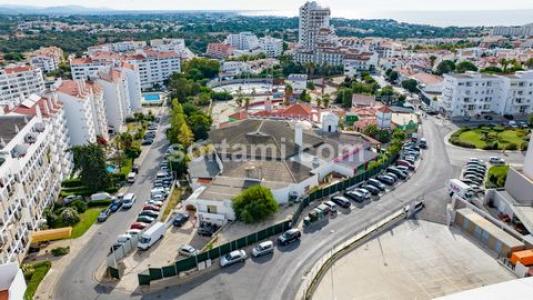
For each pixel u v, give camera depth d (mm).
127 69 151500
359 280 53625
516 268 54031
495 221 62500
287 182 75562
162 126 136875
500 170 84375
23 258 60969
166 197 81500
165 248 62031
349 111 141750
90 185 83500
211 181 78250
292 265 56719
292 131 98688
